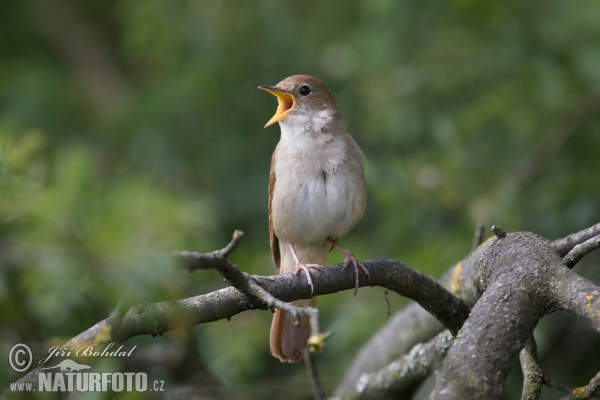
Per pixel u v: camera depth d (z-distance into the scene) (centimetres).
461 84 1141
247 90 1337
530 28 1118
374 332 1012
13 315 429
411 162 1090
